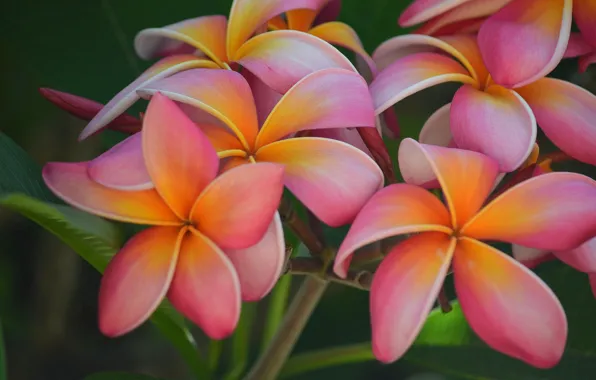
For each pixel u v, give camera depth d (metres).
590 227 0.59
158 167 0.58
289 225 0.65
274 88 0.62
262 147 0.60
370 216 0.59
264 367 0.72
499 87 0.63
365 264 0.69
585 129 0.63
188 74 0.61
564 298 0.75
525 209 0.60
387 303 0.59
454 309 0.76
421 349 0.76
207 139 0.58
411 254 0.59
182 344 0.74
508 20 0.64
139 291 0.58
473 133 0.62
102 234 0.65
